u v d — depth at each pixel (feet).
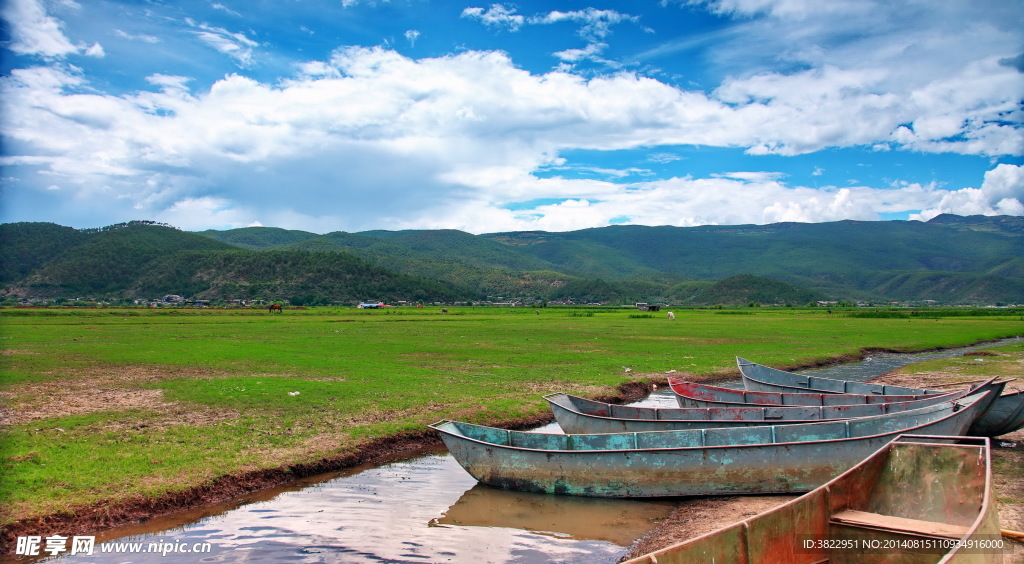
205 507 44.83
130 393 79.10
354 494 48.14
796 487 46.32
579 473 47.80
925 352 168.55
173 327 211.61
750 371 96.43
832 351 153.79
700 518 42.47
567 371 109.50
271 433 60.80
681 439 52.39
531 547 38.22
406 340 167.32
